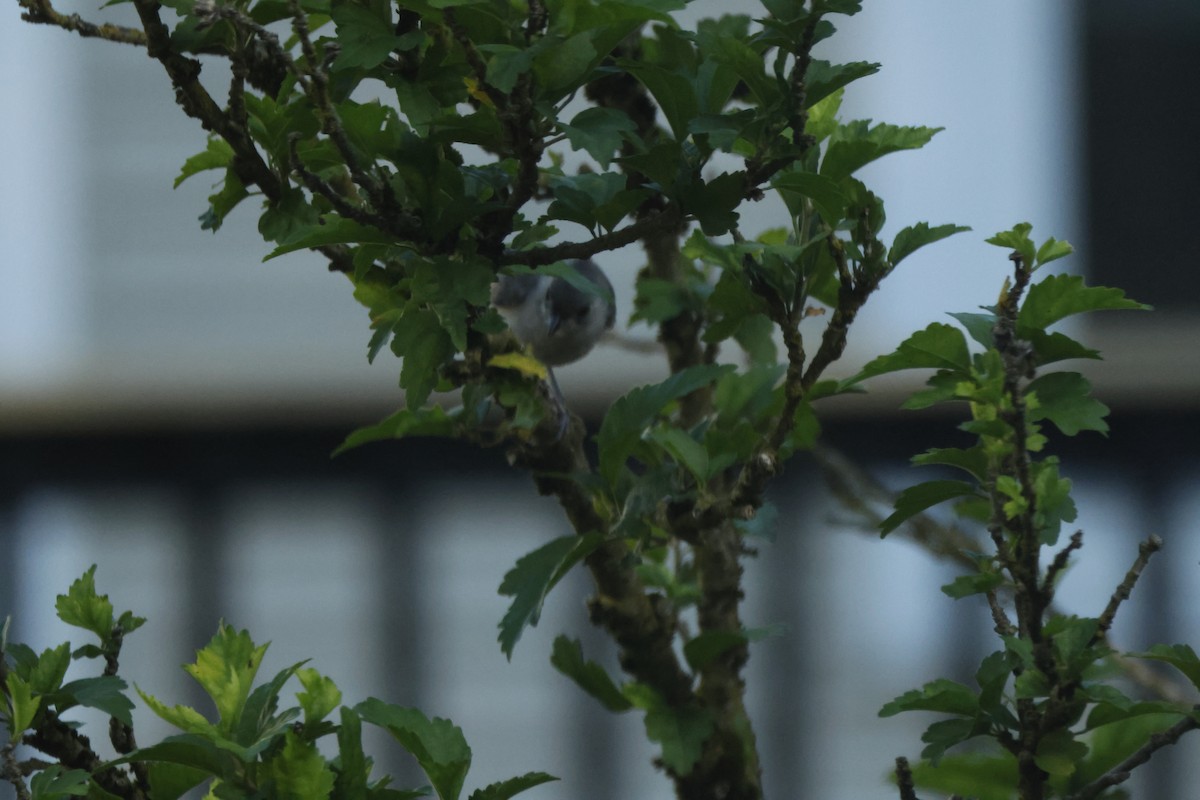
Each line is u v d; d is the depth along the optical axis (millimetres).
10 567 16234
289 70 3914
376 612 16641
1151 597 16172
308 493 16672
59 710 4035
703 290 6273
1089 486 16312
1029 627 4199
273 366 16844
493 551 16719
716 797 5688
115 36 4164
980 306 4398
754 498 4898
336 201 4012
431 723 3848
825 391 5383
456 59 3916
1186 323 18312
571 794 16469
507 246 4324
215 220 4473
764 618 16344
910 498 4473
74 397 16188
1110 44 19078
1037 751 4195
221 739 3584
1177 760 15805
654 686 5680
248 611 16594
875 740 16359
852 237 4496
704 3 15414
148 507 16562
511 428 5246
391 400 16656
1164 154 19203
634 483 5199
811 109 4770
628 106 5750
